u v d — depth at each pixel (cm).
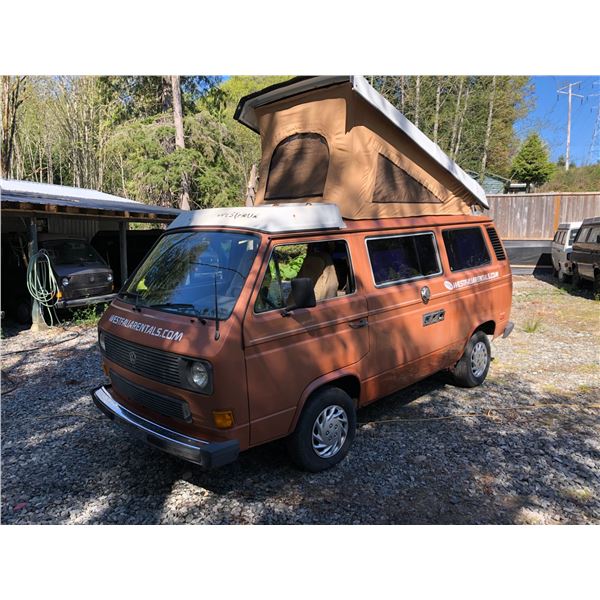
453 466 413
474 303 555
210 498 371
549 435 471
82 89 2836
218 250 380
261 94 494
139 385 373
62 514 353
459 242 557
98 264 1084
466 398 566
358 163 452
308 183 480
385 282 446
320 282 409
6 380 648
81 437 473
